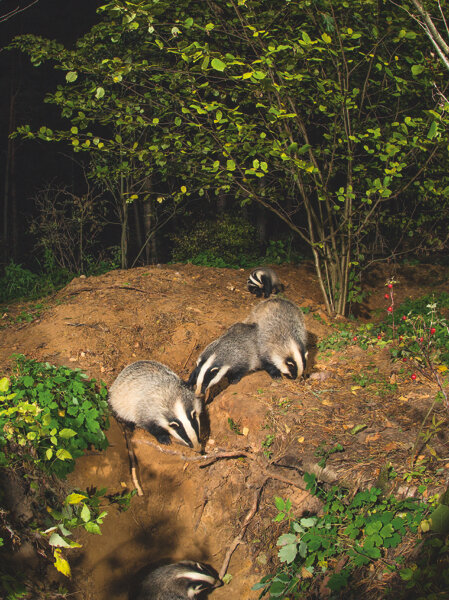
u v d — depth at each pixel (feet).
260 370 17.21
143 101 19.77
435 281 25.80
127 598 13.97
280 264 27.68
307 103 20.95
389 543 12.45
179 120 18.75
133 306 19.39
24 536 13.43
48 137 18.66
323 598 12.55
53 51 18.38
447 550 11.87
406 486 13.08
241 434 15.49
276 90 16.85
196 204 38.14
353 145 19.76
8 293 24.18
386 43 19.10
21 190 44.93
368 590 12.17
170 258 39.45
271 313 17.02
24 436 14.05
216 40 19.52
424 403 14.94
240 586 13.73
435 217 22.31
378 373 16.42
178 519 14.96
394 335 17.79
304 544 12.94
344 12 18.42
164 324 18.84
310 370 17.16
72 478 14.57
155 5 15.76
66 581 13.60
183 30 18.43
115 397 15.98
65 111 18.81
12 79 41.32
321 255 21.27
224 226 29.73
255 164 17.44
